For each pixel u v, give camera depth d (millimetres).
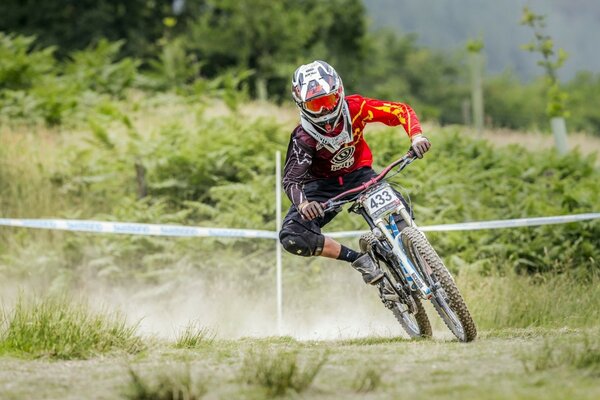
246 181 27062
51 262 23938
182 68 47812
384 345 13961
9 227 25906
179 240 23953
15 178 28031
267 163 26891
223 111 39750
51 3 69750
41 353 13383
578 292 19359
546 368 10859
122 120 31750
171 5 76062
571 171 29547
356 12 74875
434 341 14688
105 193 28156
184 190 27375
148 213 24797
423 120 48688
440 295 14227
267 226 23891
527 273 22547
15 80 40281
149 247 24219
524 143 41000
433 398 9547
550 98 36094
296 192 14625
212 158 27266
